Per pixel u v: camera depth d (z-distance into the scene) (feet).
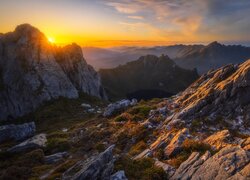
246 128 99.71
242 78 115.55
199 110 116.57
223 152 61.16
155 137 103.96
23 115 250.78
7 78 271.28
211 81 140.36
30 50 288.51
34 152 108.88
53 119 226.99
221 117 110.01
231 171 53.62
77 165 74.43
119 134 116.37
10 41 297.53
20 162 101.04
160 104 156.25
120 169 66.59
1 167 100.22
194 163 62.59
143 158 74.59
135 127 119.03
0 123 242.99
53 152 115.96
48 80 282.36
